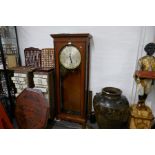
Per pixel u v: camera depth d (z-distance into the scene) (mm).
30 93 1522
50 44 2012
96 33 1766
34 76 1753
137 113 1571
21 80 1816
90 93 1975
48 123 1913
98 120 1615
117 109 1445
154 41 1595
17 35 2139
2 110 1445
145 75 1451
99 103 1521
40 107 1476
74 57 1611
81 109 1802
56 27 1906
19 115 1588
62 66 1765
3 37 1932
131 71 1763
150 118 1528
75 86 1889
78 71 1797
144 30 1593
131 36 1654
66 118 1901
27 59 2100
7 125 1473
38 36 2035
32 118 1521
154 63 1491
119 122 1545
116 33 1696
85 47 1535
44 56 1960
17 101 1581
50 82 1780
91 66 1901
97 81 1942
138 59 1687
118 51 1745
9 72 1989
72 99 1966
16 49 2162
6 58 1953
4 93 2064
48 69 1737
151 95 1783
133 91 1824
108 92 1557
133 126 1607
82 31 1812
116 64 1799
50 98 1822
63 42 1595
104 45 1775
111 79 1876
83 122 1821
